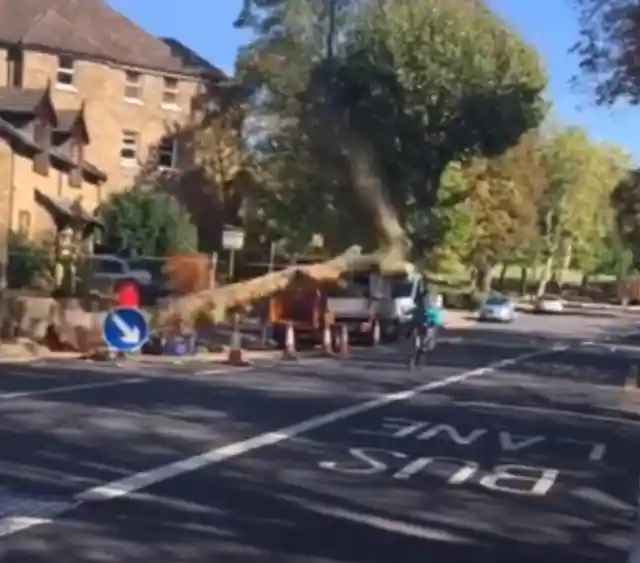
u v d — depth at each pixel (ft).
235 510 37.42
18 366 86.48
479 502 41.34
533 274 396.98
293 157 151.23
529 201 244.83
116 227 168.45
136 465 44.80
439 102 157.79
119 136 196.85
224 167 189.37
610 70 100.63
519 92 167.12
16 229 144.25
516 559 33.04
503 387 91.45
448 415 68.54
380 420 63.72
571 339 188.14
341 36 157.48
